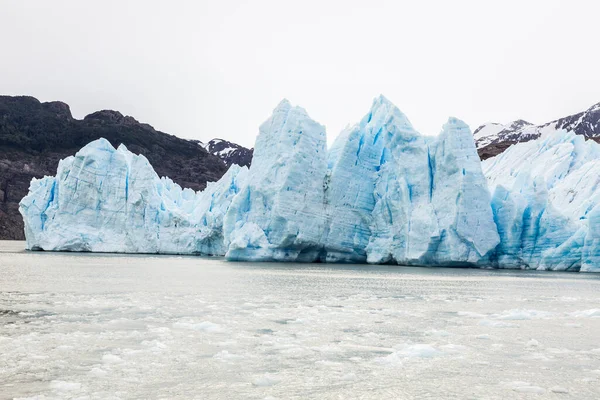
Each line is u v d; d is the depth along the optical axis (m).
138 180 86.56
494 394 13.69
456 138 62.31
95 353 16.95
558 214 60.44
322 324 22.61
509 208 62.22
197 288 36.03
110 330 20.52
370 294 34.25
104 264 61.06
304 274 50.03
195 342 18.67
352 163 67.88
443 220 61.06
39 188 90.81
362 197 67.81
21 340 18.55
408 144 65.00
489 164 98.38
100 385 13.84
